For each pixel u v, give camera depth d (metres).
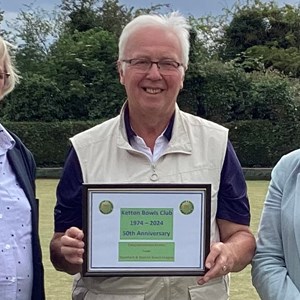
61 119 23.78
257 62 26.64
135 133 3.49
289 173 3.22
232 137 22.81
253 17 34.12
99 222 3.21
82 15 30.48
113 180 3.41
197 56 24.00
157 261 3.23
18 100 23.38
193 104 23.80
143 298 3.33
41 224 10.91
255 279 3.25
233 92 23.67
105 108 24.16
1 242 3.10
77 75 24.34
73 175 3.45
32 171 3.42
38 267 3.26
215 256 3.15
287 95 23.17
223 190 3.46
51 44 28.45
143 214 3.21
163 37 3.34
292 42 34.34
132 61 3.37
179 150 3.44
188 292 3.38
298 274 3.08
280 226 3.21
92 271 3.21
